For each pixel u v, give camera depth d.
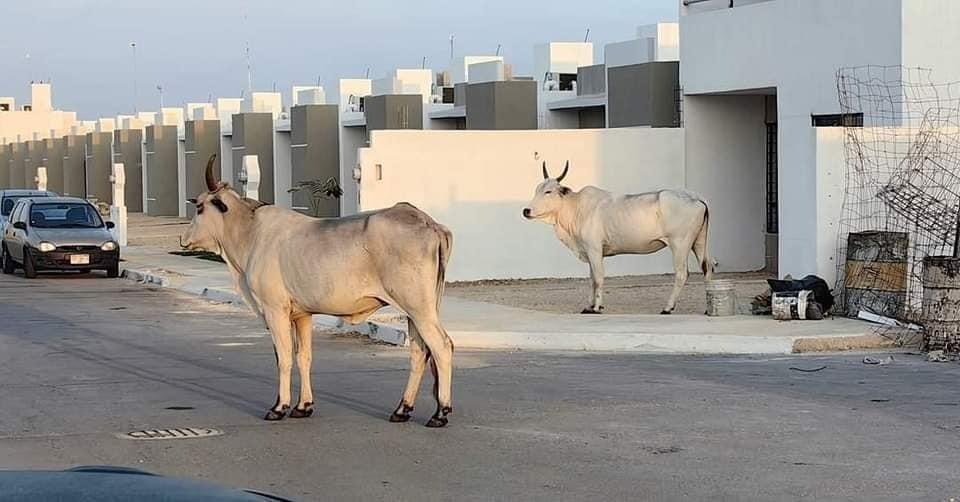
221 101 54.97
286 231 11.45
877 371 14.16
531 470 9.42
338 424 11.34
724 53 25.20
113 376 14.39
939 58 21.34
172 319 20.86
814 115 23.05
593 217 18.83
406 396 11.41
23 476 3.18
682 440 10.46
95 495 2.98
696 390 12.95
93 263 29.86
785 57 23.66
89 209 31.91
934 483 8.91
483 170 25.03
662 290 22.97
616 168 25.81
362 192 24.38
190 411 12.05
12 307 22.97
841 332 16.39
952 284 15.30
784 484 8.91
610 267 26.02
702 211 18.53
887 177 18.56
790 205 19.05
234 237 11.80
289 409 11.72
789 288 17.92
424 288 10.94
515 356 15.84
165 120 61.38
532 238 25.34
